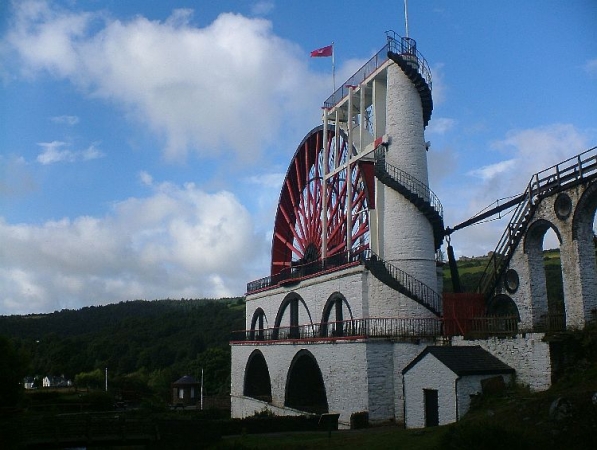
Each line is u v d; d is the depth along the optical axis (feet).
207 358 257.34
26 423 73.87
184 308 484.33
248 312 147.74
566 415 42.22
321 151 131.44
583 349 59.41
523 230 74.64
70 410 125.18
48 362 287.69
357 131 112.16
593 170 63.82
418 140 93.40
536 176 73.51
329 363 88.33
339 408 84.38
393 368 79.15
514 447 39.91
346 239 112.57
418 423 69.41
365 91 110.63
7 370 97.71
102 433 75.92
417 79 93.35
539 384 60.54
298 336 110.42
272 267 151.94
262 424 77.15
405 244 88.79
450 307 81.25
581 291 64.08
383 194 97.66
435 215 89.20
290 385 105.91
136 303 584.81
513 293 76.64
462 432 42.37
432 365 67.31
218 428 75.41
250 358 130.62
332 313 100.01
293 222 150.20
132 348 319.88
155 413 107.34
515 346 64.49
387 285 85.87
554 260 171.12
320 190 131.03
